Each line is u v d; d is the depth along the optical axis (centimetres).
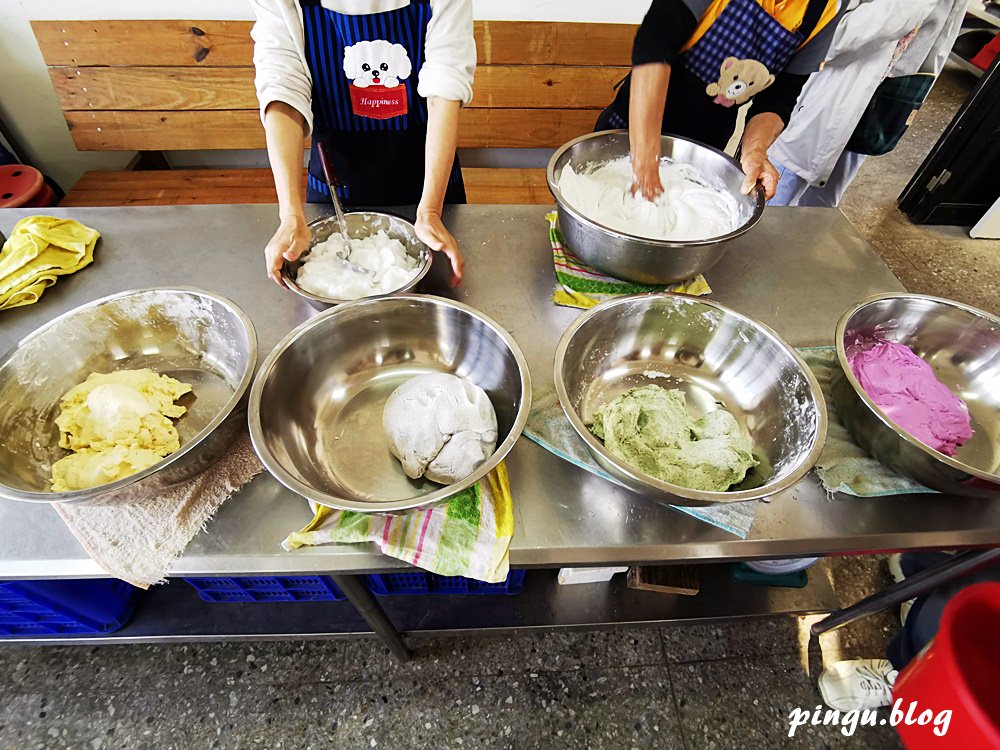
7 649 129
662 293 91
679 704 129
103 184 190
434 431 77
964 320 92
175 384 89
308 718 124
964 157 239
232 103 184
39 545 69
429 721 125
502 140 206
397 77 113
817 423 75
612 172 119
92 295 100
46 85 187
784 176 203
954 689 88
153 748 119
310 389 86
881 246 251
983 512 78
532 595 133
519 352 81
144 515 71
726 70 122
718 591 135
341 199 135
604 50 187
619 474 68
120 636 122
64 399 84
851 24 150
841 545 75
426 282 105
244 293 102
